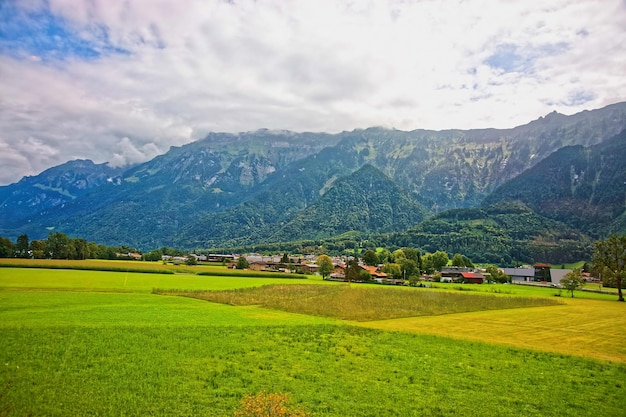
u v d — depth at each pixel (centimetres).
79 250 18225
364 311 7150
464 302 9081
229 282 12362
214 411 2389
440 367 3603
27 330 3981
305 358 3656
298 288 10888
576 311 8269
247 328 4791
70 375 2842
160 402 2478
